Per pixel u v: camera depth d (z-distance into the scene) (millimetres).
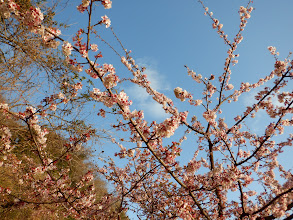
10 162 4949
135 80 4344
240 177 3934
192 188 4238
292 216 3189
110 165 5672
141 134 3588
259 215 4031
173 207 4742
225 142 5004
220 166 4043
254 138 5113
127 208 4879
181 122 4848
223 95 6254
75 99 6215
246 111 5273
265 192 4566
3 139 4746
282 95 4422
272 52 5715
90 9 2941
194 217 4543
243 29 6352
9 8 2996
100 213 4480
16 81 5410
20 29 5203
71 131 6266
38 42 5430
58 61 5988
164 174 5422
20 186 4699
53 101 4312
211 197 5258
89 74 3262
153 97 4129
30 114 4020
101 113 3508
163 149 4168
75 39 3066
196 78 5730
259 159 4500
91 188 4742
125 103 3348
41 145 4645
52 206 4734
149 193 5180
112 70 3266
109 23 3113
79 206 4547
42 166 4430
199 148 5910
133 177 5629
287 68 4824
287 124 4363
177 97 3883
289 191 3312
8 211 4605
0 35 5203
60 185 4402
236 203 4715
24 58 5410
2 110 3939
